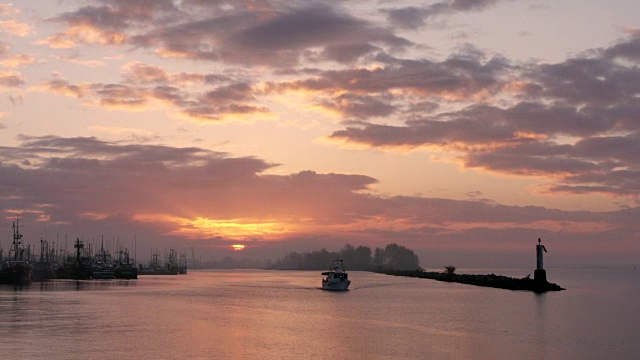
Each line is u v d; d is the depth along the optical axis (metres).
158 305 146.38
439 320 113.94
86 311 126.88
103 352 74.88
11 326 98.81
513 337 91.31
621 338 91.19
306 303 156.25
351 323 108.81
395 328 101.62
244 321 111.31
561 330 99.75
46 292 196.38
